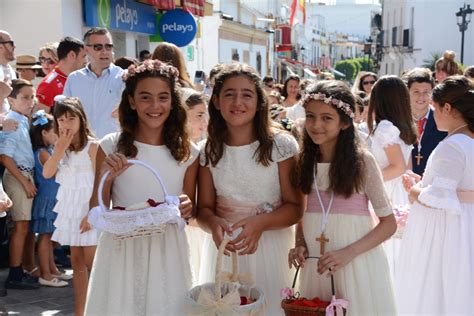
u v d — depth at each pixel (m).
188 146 3.13
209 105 3.15
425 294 3.42
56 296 4.98
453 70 6.70
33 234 5.46
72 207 4.37
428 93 4.88
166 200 2.82
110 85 5.54
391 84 4.07
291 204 3.17
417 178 3.96
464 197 3.32
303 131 3.14
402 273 3.56
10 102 5.30
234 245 2.88
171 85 3.04
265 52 27.50
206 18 18.28
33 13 7.83
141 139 3.11
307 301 2.86
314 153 3.11
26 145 5.20
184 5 12.14
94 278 3.00
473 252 3.32
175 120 3.11
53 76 6.02
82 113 4.48
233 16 21.56
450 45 31.08
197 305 2.65
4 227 5.34
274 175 3.13
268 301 3.13
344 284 3.00
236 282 2.84
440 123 3.48
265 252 3.16
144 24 11.15
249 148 3.12
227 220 3.16
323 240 3.04
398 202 4.16
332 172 3.00
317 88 2.98
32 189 5.14
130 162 2.85
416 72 4.98
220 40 19.36
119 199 3.07
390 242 4.01
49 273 5.29
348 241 3.02
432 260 3.40
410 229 3.54
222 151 3.13
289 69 33.88
